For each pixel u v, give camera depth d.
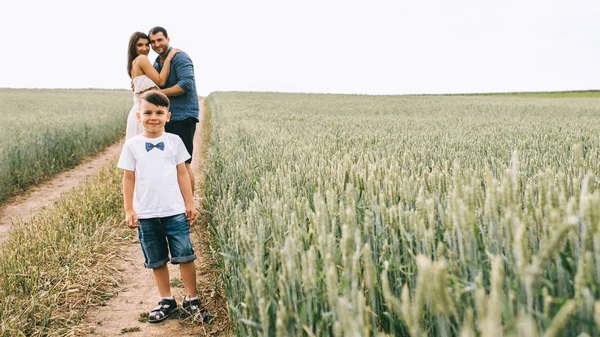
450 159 4.13
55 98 37.19
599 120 13.17
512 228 1.42
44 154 9.81
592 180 2.40
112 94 52.56
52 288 3.32
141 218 3.17
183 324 3.10
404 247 1.92
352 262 1.38
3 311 2.96
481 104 30.70
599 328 0.99
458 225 1.53
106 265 4.02
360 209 2.16
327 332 1.57
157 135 3.29
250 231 2.12
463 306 1.48
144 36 4.94
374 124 11.41
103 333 3.01
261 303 1.46
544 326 1.24
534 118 14.70
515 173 1.55
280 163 4.26
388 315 1.53
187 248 3.16
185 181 3.39
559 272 1.37
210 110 27.02
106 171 8.44
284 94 55.19
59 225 4.61
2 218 6.46
